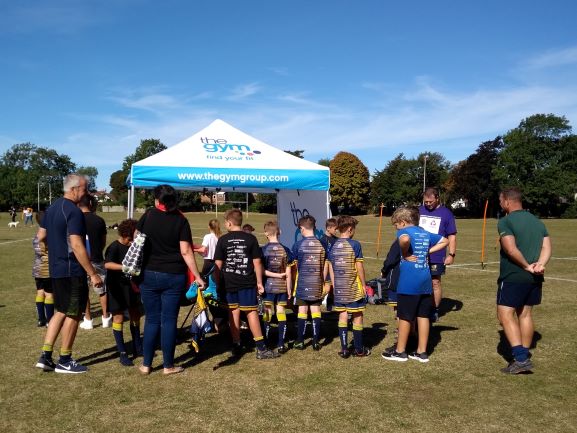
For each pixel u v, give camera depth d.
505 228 5.02
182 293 5.00
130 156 82.94
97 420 3.96
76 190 4.88
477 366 5.31
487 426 3.87
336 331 6.89
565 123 65.88
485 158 68.69
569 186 63.59
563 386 4.71
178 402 4.33
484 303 8.65
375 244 21.83
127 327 7.11
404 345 5.48
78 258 4.79
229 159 8.02
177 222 4.88
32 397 4.43
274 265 5.96
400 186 78.94
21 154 111.44
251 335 6.64
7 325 7.12
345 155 80.44
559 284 10.46
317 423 3.91
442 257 7.12
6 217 62.06
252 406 4.25
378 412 4.12
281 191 9.51
